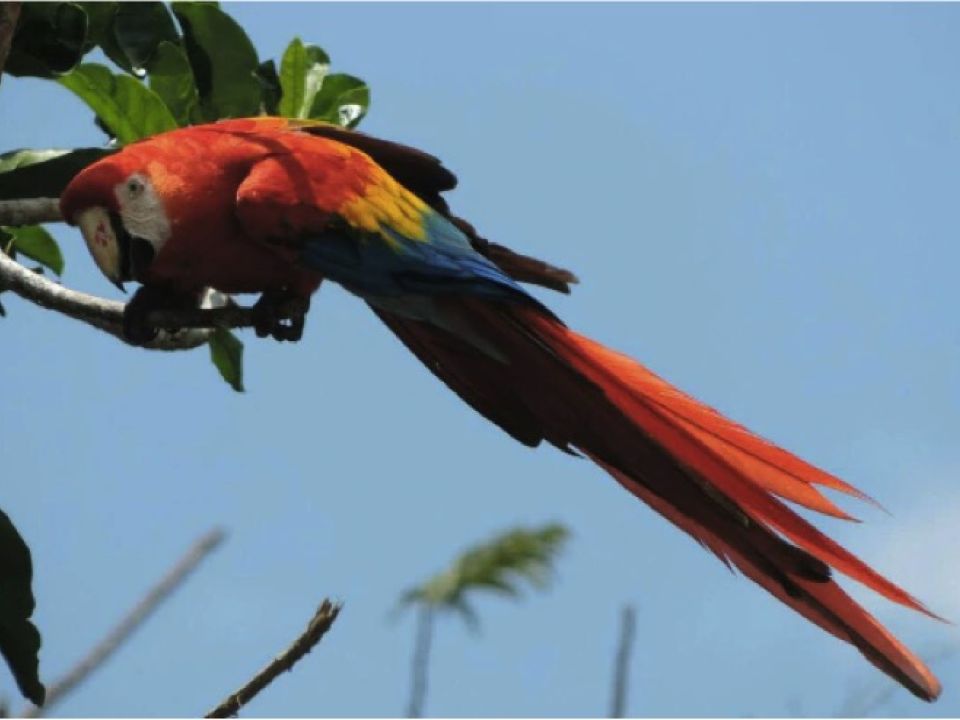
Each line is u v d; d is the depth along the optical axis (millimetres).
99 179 10977
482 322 10992
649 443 10641
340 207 10977
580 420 10805
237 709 10492
